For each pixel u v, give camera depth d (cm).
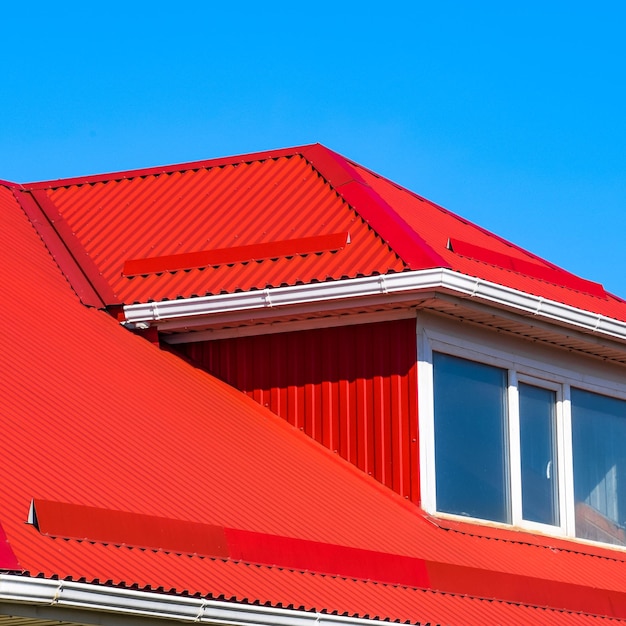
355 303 2106
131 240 2383
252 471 1883
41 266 2247
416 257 2095
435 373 2183
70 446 1650
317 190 2394
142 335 2195
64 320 2067
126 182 2588
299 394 2186
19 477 1498
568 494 2377
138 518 1536
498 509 2247
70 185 2608
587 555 2314
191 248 2323
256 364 2214
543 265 2628
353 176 2388
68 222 2475
